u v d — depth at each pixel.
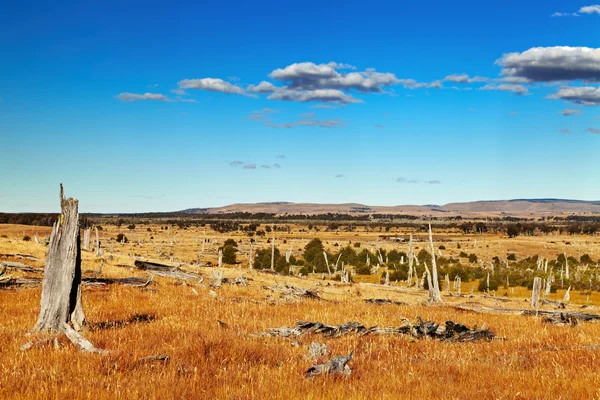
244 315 18.20
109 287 25.58
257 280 45.44
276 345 12.12
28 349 10.53
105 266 36.78
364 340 13.76
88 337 11.91
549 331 17.91
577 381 9.12
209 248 146.75
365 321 18.34
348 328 15.11
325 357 11.08
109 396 7.48
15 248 37.59
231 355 10.52
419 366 10.70
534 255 152.50
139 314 16.97
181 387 8.08
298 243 184.00
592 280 91.19
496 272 97.81
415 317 21.41
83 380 8.32
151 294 23.66
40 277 25.66
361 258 116.62
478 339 15.83
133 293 23.73
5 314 15.54
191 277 36.69
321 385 8.83
